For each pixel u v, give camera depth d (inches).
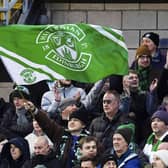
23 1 1294.3
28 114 1157.7
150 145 1066.1
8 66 1058.7
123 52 1084.5
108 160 1026.1
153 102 1128.2
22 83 1056.2
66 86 1179.9
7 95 1245.7
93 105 1160.8
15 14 1288.1
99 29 1080.8
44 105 1184.8
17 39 1063.0
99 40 1080.2
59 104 1174.3
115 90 1137.4
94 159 1043.3
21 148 1104.2
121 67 1080.2
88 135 1088.8
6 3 1222.9
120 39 1084.5
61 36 1069.1
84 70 1069.1
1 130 1145.4
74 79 1066.7
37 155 1079.0
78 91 1180.5
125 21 1310.3
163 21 1306.6
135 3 1310.3
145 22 1309.1
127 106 1128.2
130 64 1298.0
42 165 1074.1
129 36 1307.8
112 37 1083.3
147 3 1309.1
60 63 1063.6
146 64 1157.1
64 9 1317.7
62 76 1061.8
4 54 1059.9
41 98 1206.3
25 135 1154.7
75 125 1091.9
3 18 1225.4
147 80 1156.5
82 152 1050.7
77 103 1149.7
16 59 1059.9
